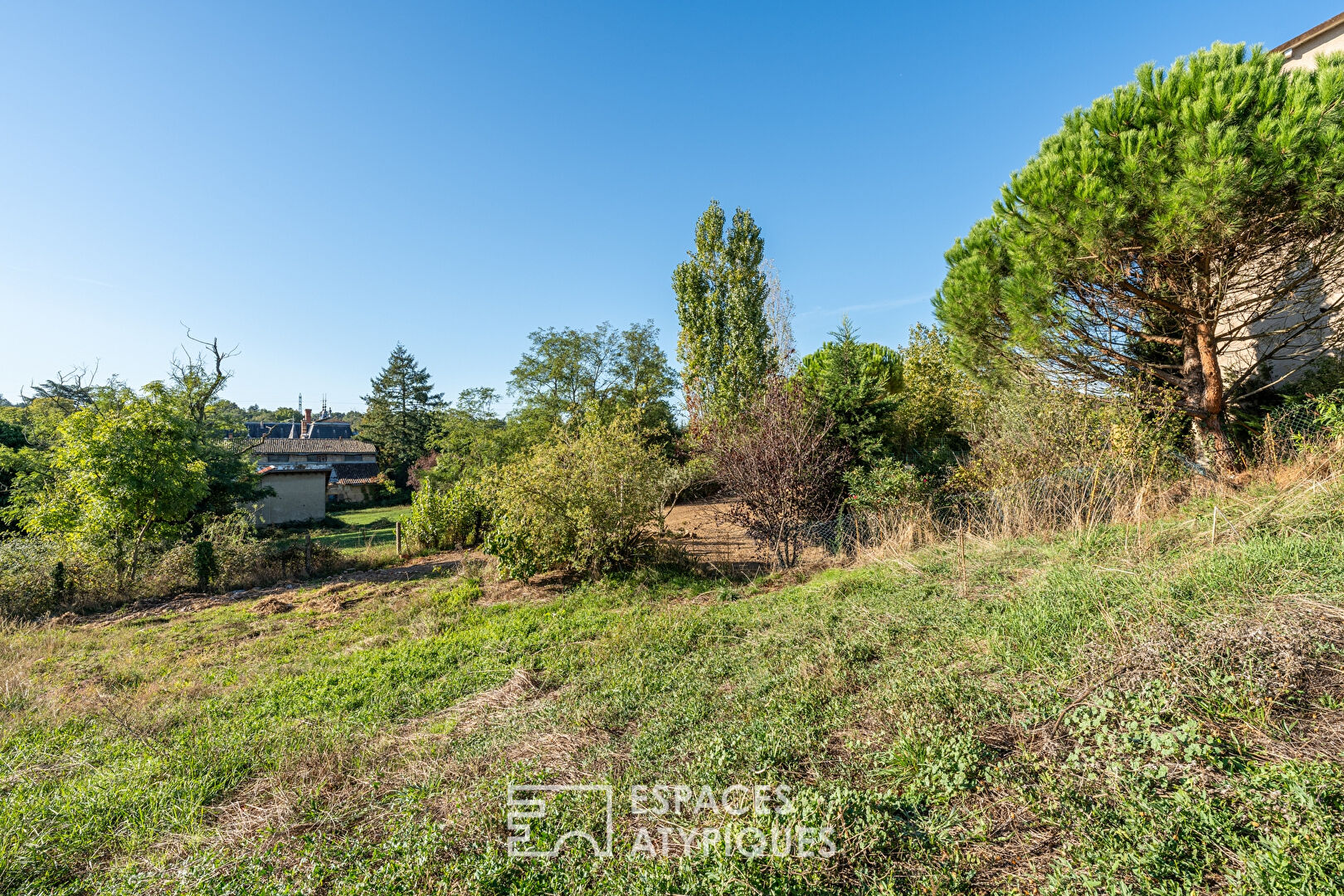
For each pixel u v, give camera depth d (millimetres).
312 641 7578
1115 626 3664
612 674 5219
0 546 11648
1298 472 6332
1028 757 2773
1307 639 2957
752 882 2260
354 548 18156
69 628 9195
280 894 2625
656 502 10578
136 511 12453
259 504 22641
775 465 9906
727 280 24016
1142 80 7211
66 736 4727
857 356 12094
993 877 2209
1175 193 6488
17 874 2973
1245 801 2227
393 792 3564
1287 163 6098
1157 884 2002
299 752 4168
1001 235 8734
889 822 2529
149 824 3414
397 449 51219
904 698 3594
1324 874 1854
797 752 3326
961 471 10406
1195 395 8367
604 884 2479
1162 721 2771
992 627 4320
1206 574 3996
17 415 25328
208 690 5852
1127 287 8172
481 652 6457
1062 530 7250
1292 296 9500
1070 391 8898
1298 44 10438
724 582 8883
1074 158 7410
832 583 7094
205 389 20094
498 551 10180
